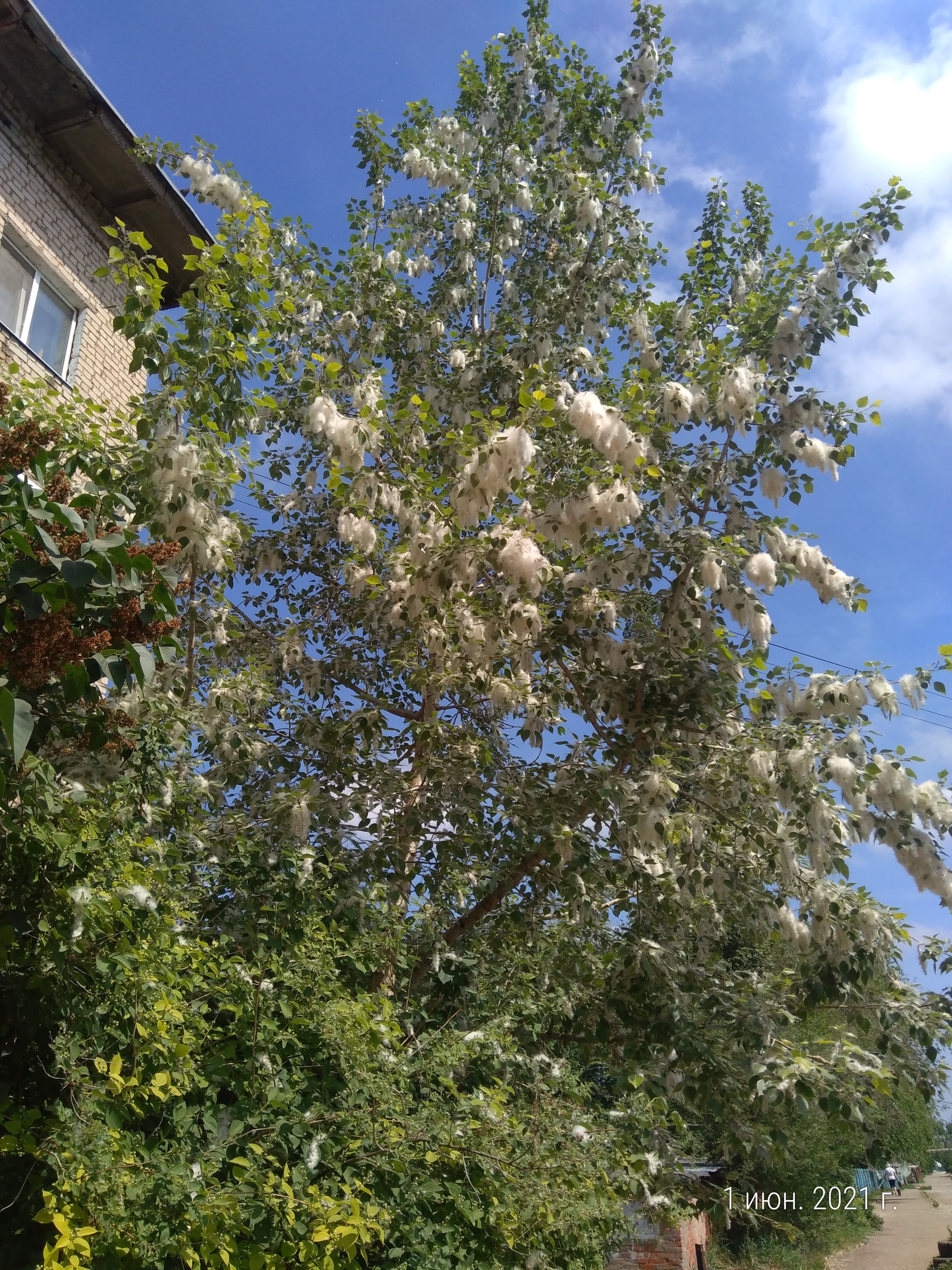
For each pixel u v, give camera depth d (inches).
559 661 264.8
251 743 236.5
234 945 177.3
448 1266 161.5
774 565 245.9
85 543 111.0
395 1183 161.2
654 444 272.1
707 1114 272.5
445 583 219.1
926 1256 633.6
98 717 127.8
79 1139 118.3
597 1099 276.7
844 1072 199.2
